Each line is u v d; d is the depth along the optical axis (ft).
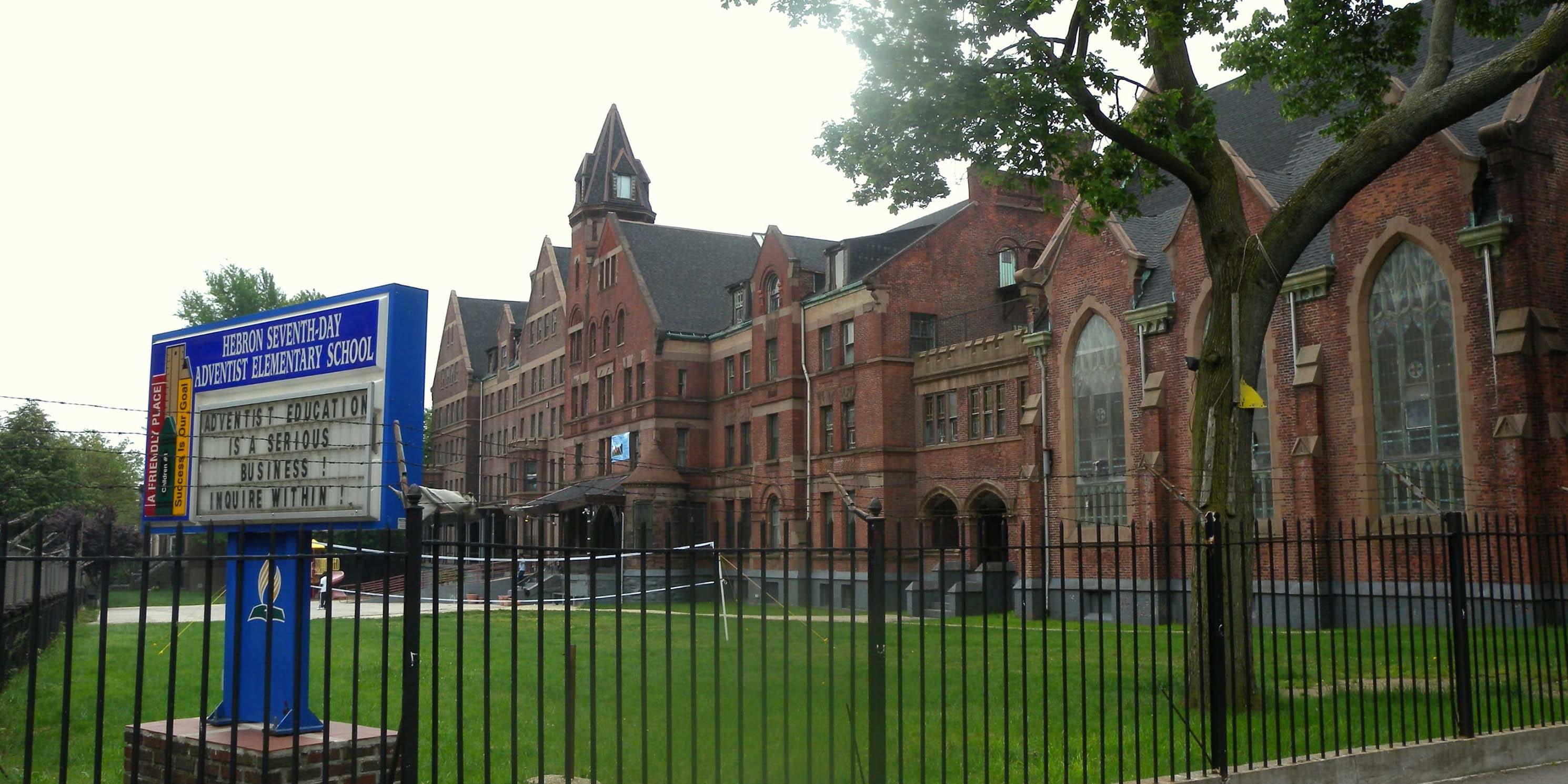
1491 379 86.58
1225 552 35.99
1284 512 101.30
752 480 174.50
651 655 63.98
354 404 29.84
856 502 151.84
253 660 30.32
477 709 47.47
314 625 91.56
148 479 34.32
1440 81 50.62
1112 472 120.26
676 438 188.96
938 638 73.20
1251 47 61.31
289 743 27.45
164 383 34.76
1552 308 85.76
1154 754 29.12
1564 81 61.26
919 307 152.76
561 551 22.52
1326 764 31.81
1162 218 127.75
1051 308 129.70
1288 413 102.06
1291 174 113.19
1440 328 90.89
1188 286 112.37
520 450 239.30
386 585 22.29
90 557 18.97
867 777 31.94
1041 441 128.88
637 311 198.80
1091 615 118.21
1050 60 52.16
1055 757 35.14
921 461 148.56
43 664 68.23
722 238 216.13
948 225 156.25
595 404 211.82
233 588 30.91
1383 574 34.35
